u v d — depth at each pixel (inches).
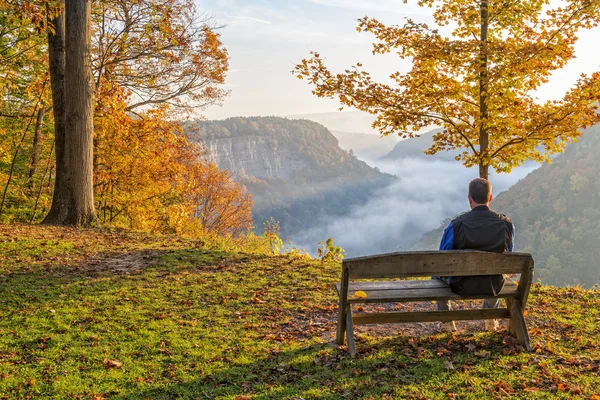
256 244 498.0
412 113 408.5
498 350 175.5
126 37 729.0
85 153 494.3
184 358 186.7
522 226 5762.8
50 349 195.0
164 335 211.6
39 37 668.7
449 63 395.5
